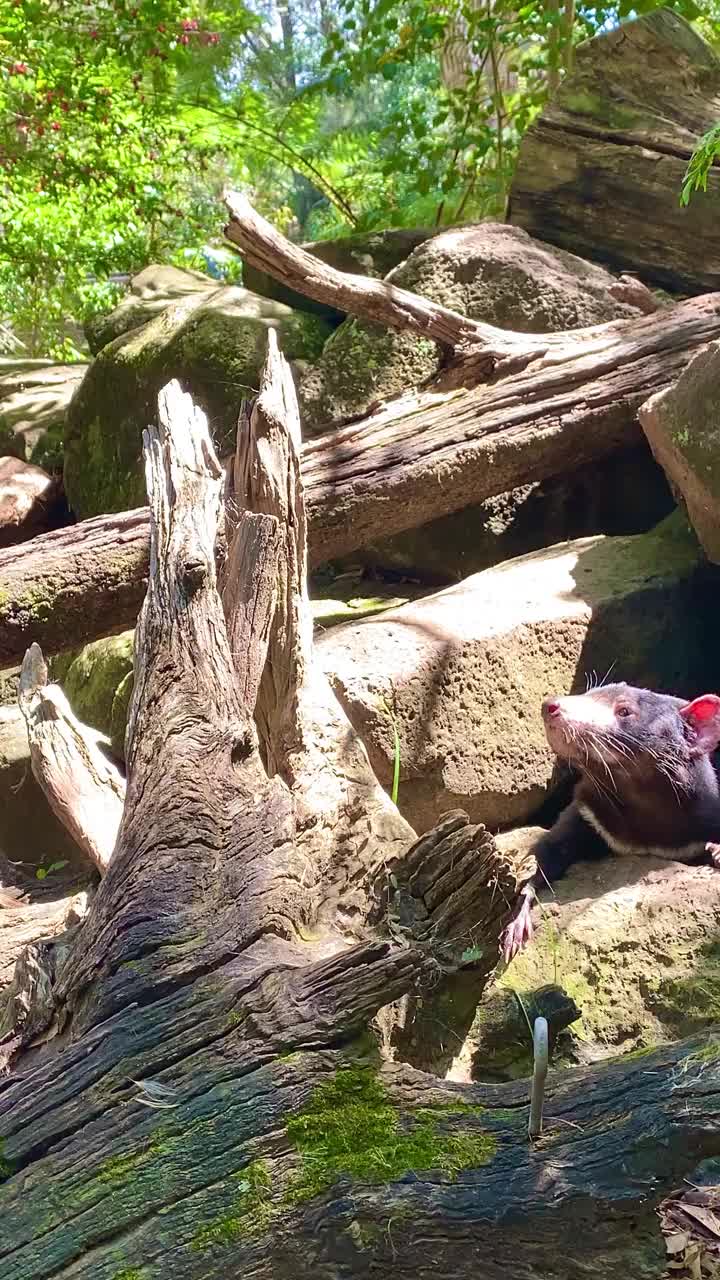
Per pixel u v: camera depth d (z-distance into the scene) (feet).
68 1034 6.52
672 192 17.48
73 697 16.11
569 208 18.33
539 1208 5.37
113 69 28.19
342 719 9.96
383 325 16.69
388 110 26.03
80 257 33.17
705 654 14.38
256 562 9.97
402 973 6.08
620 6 21.57
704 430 12.58
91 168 30.76
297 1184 5.50
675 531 15.08
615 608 13.47
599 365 15.17
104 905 7.11
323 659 11.73
